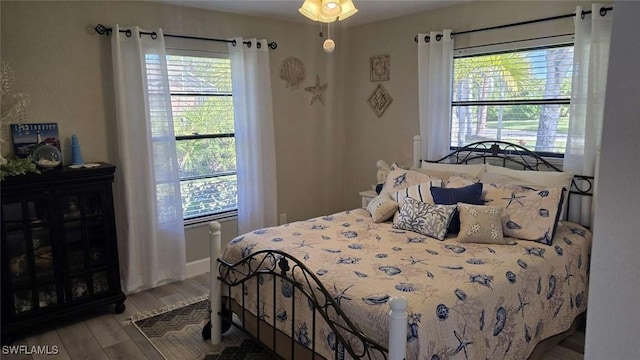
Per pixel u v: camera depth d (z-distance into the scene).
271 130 4.15
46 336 2.88
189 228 3.93
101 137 3.33
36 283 2.87
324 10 2.36
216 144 4.03
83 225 3.03
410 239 2.78
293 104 4.46
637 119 0.57
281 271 2.26
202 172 3.98
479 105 3.66
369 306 1.88
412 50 4.09
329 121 4.79
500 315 2.11
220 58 3.91
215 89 3.94
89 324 3.04
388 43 4.29
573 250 2.67
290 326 2.28
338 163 4.94
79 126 3.22
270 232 2.94
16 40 2.91
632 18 0.57
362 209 3.61
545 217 2.71
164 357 2.64
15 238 2.78
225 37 3.92
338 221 3.23
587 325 0.66
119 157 3.33
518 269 2.30
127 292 3.48
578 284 2.69
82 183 2.97
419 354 1.74
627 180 0.59
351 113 4.78
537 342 2.38
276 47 4.23
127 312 3.22
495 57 3.51
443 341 1.84
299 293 2.22
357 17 4.16
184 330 2.97
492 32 3.49
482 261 2.36
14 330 2.79
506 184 3.07
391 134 4.39
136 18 3.41
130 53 3.28
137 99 3.34
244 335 2.89
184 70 3.73
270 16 4.07
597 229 0.63
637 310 0.60
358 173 4.81
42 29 3.00
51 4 3.02
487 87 3.59
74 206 2.99
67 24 3.10
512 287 2.20
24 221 2.77
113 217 3.15
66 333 2.92
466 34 3.65
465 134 3.79
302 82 4.49
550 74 3.22
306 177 4.70
